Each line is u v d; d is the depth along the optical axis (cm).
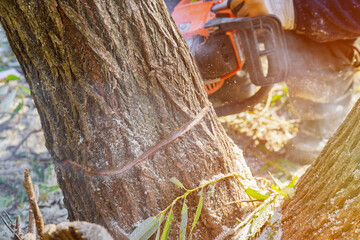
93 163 127
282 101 335
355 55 235
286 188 130
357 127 105
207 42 197
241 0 199
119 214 130
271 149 274
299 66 231
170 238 134
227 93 224
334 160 113
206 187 134
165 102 126
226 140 145
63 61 116
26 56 122
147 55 120
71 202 141
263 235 133
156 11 121
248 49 199
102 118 122
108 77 118
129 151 125
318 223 113
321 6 203
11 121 311
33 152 285
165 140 127
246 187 145
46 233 88
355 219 104
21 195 240
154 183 128
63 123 127
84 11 110
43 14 110
